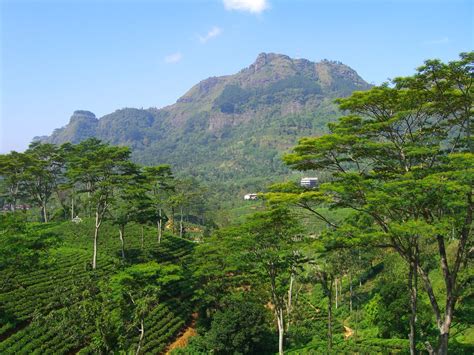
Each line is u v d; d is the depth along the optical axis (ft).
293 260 118.52
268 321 159.84
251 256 117.29
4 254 121.08
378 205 72.54
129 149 210.38
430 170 75.97
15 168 280.10
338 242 78.13
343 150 82.64
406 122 81.76
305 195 78.59
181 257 228.84
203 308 173.88
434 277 155.74
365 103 79.77
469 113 79.51
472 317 101.65
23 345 121.80
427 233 66.64
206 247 178.60
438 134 85.81
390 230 72.74
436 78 72.74
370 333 158.30
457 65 68.85
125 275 139.64
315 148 83.61
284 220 110.22
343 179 80.28
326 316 192.13
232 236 130.82
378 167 88.89
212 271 170.19
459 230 83.30
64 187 245.86
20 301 140.46
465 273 95.35
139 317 101.14
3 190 314.76
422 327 126.00
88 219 274.77
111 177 197.47
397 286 143.84
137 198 202.08
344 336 164.76
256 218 113.91
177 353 146.82
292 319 173.88
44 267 150.30
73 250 210.59
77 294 97.40
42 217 316.60
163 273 165.27
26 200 320.09
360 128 81.56
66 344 127.95
